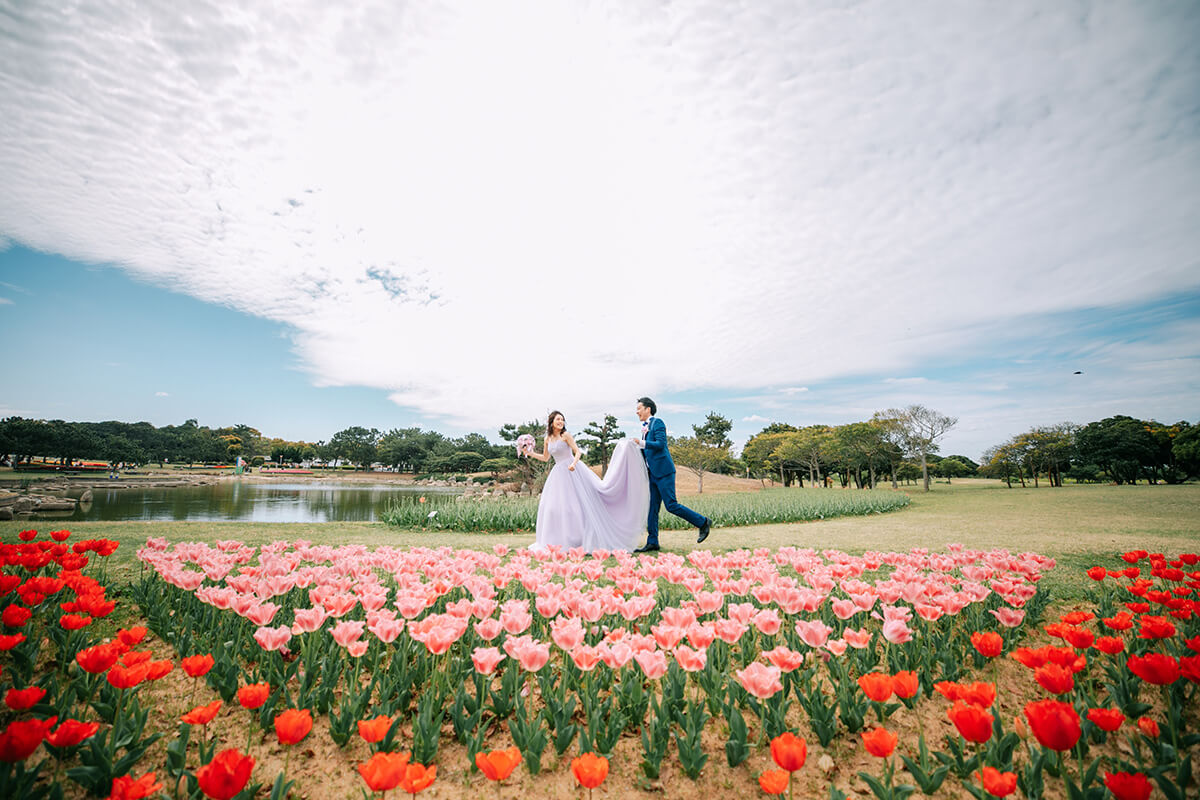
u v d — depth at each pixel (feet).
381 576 15.69
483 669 7.23
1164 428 149.59
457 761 7.37
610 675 9.01
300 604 12.00
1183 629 11.28
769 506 48.19
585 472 24.54
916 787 6.65
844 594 13.69
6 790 5.52
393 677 8.66
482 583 10.27
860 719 7.99
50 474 206.90
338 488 201.98
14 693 6.15
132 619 11.57
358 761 7.31
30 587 9.19
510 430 149.59
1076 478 169.48
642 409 25.85
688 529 36.96
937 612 9.51
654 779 7.07
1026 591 10.82
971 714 5.35
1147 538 25.95
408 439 352.49
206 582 13.69
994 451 161.27
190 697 8.79
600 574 14.44
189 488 161.38
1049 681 6.56
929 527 34.53
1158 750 7.16
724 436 247.29
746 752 7.14
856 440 140.87
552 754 7.54
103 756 6.26
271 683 8.53
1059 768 6.48
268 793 6.58
